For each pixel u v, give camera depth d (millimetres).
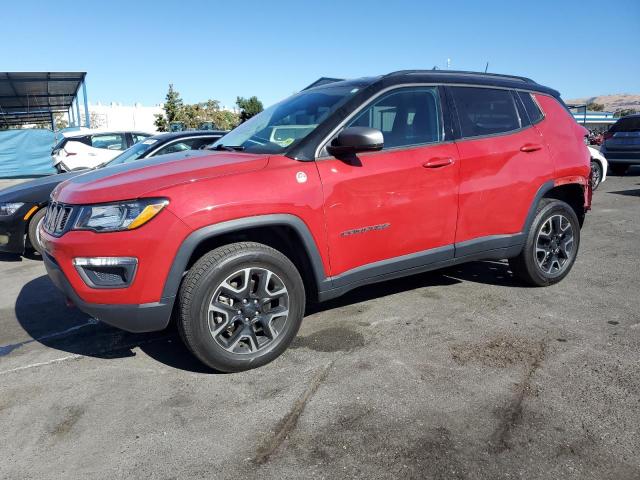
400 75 3854
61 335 4051
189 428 2697
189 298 3006
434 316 4066
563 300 4348
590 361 3264
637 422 2623
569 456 2385
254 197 3092
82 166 13422
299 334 3811
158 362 3477
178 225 2916
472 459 2381
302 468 2359
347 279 3539
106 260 2936
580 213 4938
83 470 2400
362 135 3215
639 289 4594
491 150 4059
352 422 2688
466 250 4043
